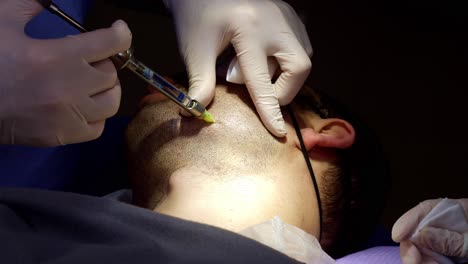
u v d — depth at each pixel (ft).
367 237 4.42
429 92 7.81
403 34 8.18
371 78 7.85
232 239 2.92
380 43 8.09
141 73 3.60
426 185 7.27
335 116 4.40
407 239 3.58
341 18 8.17
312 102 4.42
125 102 7.09
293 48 4.22
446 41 8.18
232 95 4.13
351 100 7.70
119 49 3.52
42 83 3.43
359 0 8.32
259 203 3.60
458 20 8.21
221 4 4.29
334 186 4.06
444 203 3.59
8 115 3.50
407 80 7.88
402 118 7.64
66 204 3.00
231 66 4.20
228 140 3.84
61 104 3.50
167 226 3.00
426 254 3.55
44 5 3.39
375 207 4.32
